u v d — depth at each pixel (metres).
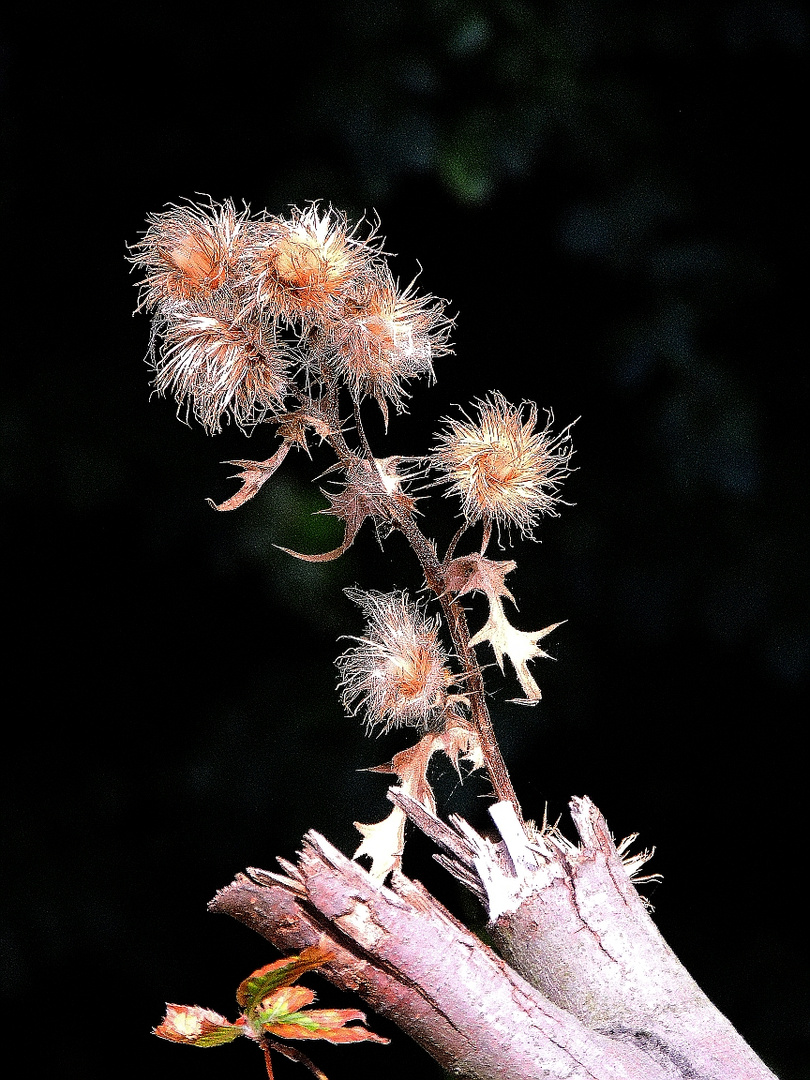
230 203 1.08
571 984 1.05
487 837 1.08
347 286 1.07
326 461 1.99
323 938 1.03
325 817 2.00
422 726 1.09
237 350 1.07
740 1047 1.04
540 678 2.04
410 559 1.98
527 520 1.09
